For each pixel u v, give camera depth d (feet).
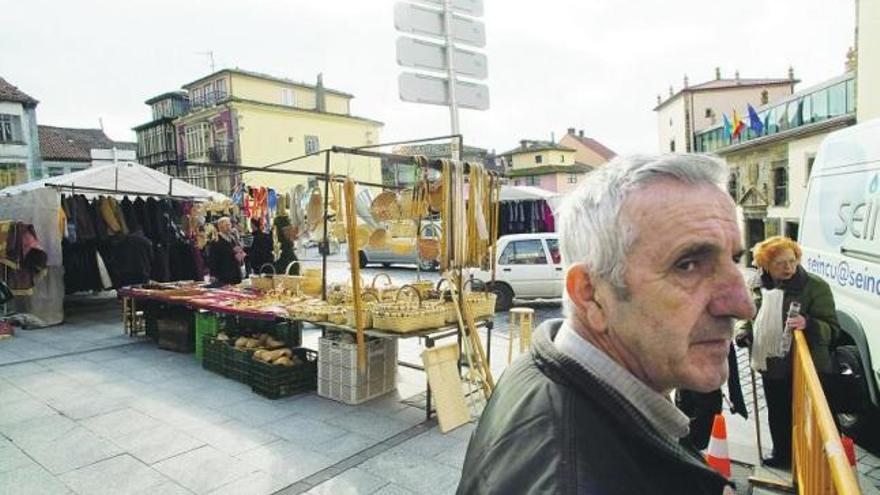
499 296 33.04
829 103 57.98
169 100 113.19
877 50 38.22
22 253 27.99
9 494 11.51
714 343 2.77
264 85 108.47
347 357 16.62
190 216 34.06
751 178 73.10
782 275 11.16
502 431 2.73
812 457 7.68
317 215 22.44
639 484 2.44
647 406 2.86
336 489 11.55
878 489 11.12
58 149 110.52
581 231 2.98
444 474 12.17
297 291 23.22
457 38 16.55
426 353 14.75
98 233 30.60
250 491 11.51
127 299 27.37
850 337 13.20
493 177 18.66
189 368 21.03
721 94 107.96
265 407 16.49
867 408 12.21
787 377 11.18
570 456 2.39
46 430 14.80
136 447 13.71
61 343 25.49
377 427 14.87
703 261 2.71
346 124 116.16
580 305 3.02
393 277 52.75
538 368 3.01
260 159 102.53
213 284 27.25
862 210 12.42
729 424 14.62
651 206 2.72
